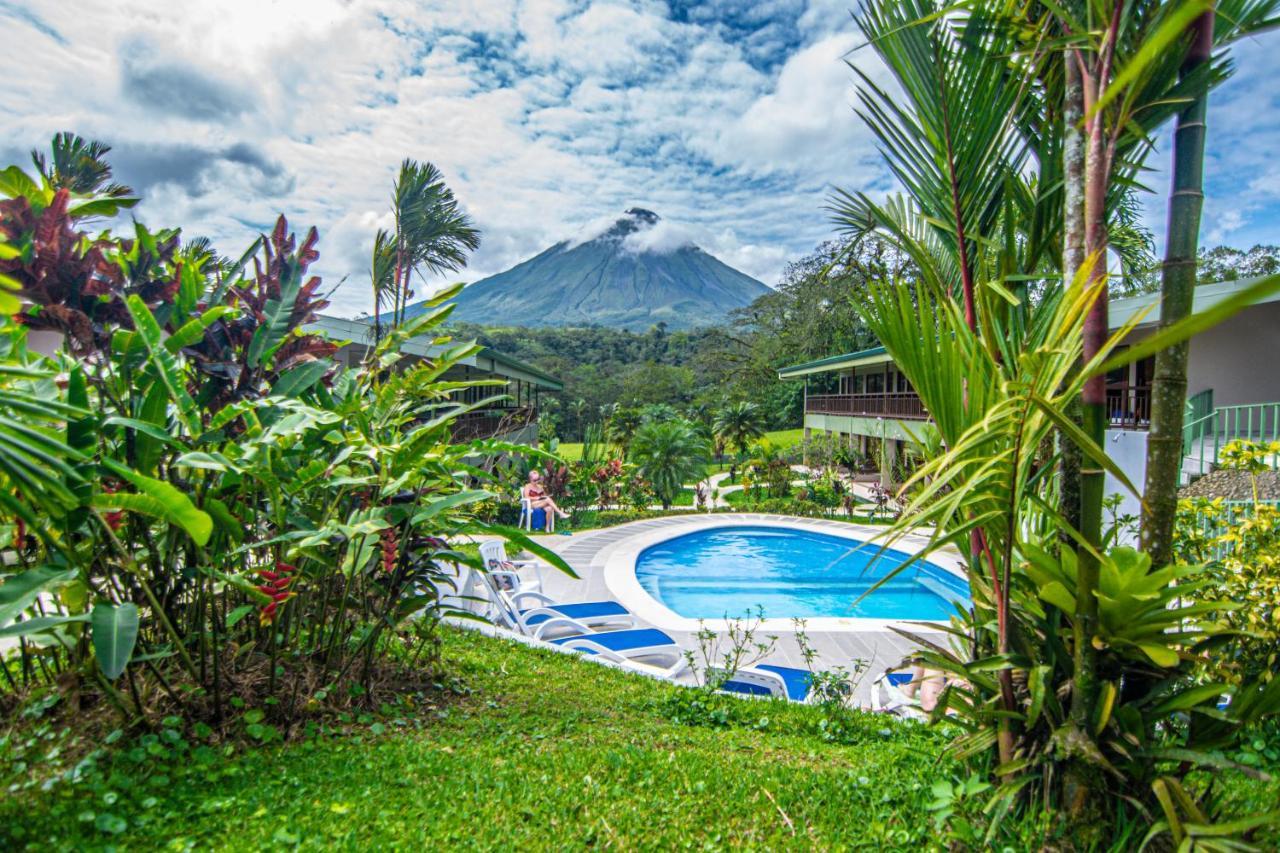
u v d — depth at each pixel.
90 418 2.73
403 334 4.88
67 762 2.81
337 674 4.16
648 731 4.36
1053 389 2.07
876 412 22.55
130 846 2.25
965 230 2.87
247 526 3.86
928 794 2.81
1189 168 2.12
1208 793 2.25
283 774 2.96
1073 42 2.15
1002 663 2.33
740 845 2.56
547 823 2.67
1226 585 3.53
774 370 47.62
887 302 2.51
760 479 25.20
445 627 7.04
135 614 2.72
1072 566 2.26
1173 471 2.21
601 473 22.03
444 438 4.32
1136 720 2.20
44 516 2.97
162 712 3.29
